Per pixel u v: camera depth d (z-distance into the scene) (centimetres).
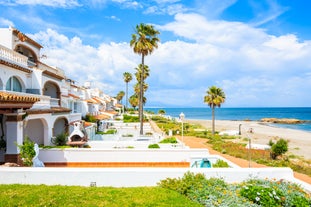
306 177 1742
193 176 986
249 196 843
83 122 2628
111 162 1811
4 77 1611
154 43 3578
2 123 1427
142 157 1834
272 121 11375
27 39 2305
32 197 782
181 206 758
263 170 1070
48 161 1773
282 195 855
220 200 809
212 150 2911
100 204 749
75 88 3809
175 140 2391
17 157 1326
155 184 1012
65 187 911
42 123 2009
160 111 10988
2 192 823
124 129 4372
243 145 3291
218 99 4831
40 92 2078
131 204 759
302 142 4422
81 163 1792
